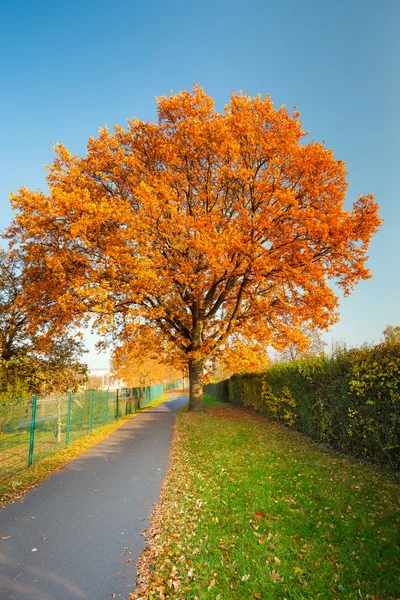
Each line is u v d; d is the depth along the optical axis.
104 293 14.91
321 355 11.06
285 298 18.97
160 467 8.98
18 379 17.06
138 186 16.45
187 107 17.61
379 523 4.80
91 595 3.63
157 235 16.61
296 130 17.44
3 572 4.09
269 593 3.43
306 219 14.62
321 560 3.97
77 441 12.89
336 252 16.09
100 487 7.36
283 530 4.78
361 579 3.57
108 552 4.54
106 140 18.47
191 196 20.00
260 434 13.14
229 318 20.61
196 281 16.95
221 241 15.20
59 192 14.21
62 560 4.34
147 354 24.36
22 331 19.83
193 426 15.79
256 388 20.89
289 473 7.57
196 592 3.57
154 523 5.44
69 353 21.42
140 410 28.11
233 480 7.23
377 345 7.86
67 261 15.57
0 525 5.44
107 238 15.59
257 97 17.47
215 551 4.32
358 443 8.68
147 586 3.76
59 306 16.30
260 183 16.66
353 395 8.72
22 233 16.53
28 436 9.62
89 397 15.31
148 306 17.27
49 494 6.94
